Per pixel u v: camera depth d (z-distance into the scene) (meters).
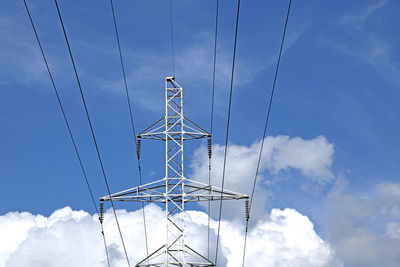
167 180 39.25
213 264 37.38
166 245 37.97
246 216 37.72
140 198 38.62
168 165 39.66
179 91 41.44
